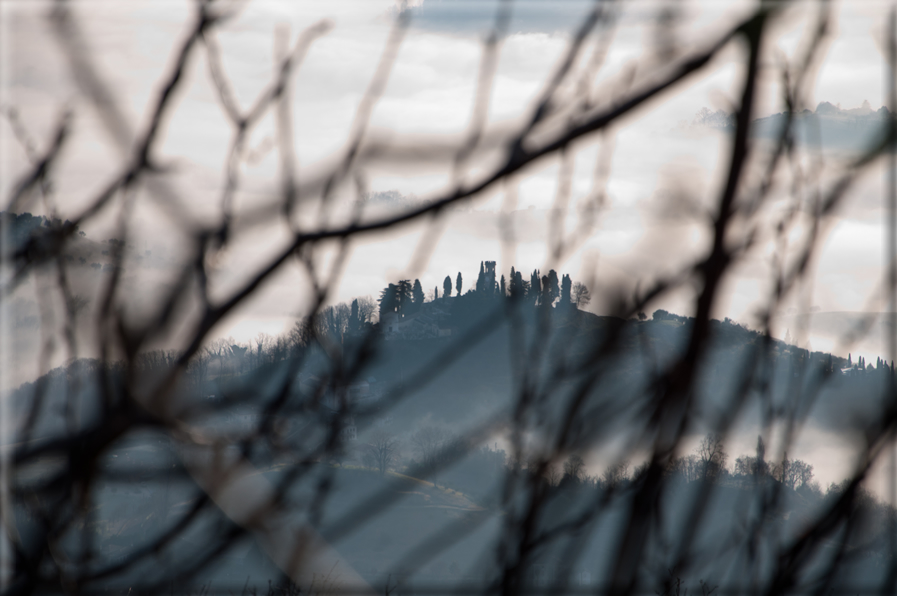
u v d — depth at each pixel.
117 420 1.61
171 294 1.63
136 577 1.59
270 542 1.63
